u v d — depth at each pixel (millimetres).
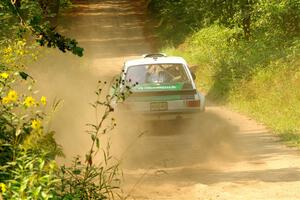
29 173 12438
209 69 59188
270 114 39750
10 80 20047
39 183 12156
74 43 15609
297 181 22438
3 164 13461
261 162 26578
